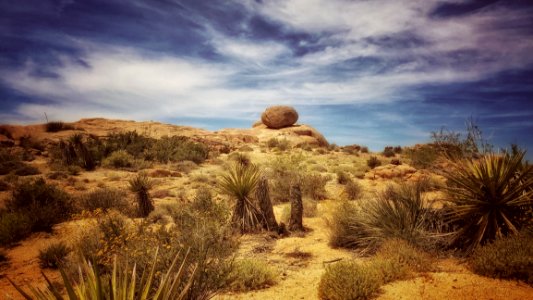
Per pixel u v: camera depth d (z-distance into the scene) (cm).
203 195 895
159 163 2206
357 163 2273
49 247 650
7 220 813
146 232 549
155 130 3759
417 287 430
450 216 594
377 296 415
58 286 521
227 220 726
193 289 374
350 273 439
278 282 502
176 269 401
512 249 448
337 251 648
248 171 851
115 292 202
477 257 473
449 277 451
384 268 470
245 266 505
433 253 545
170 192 1326
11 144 2550
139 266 408
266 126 4406
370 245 620
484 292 397
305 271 548
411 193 664
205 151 2614
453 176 584
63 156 1955
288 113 4278
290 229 802
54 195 1017
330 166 2211
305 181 1276
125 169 1927
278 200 1196
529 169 512
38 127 3200
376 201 688
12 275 598
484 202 530
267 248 675
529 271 411
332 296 419
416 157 1714
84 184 1528
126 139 2522
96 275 192
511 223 515
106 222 700
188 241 464
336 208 816
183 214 680
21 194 995
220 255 477
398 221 607
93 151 2150
